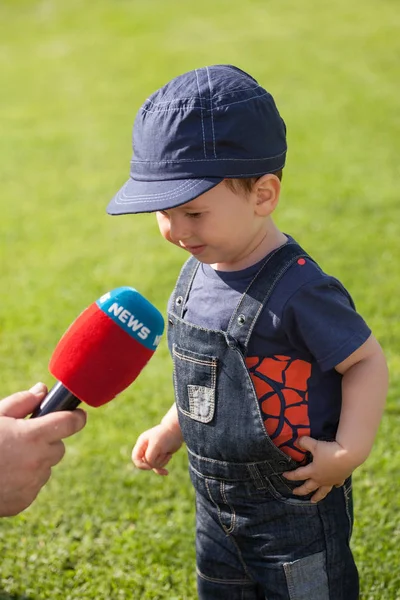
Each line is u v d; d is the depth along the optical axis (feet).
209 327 6.93
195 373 7.01
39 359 14.76
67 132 31.09
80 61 43.01
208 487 7.27
